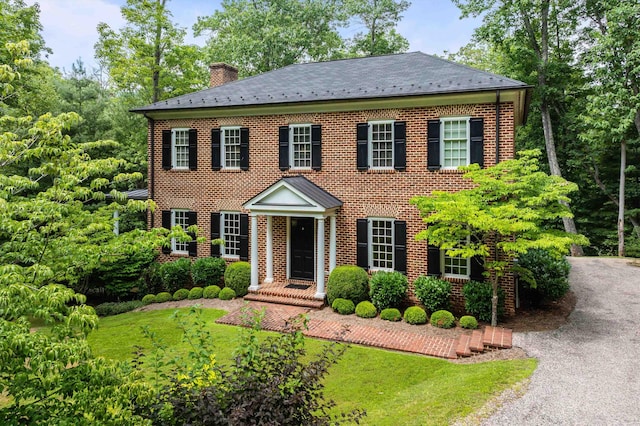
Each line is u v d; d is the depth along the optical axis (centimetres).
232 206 1752
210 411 466
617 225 2794
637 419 695
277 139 1675
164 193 1861
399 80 1565
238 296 1641
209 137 1778
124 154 2714
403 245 1489
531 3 2444
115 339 1241
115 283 1703
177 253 1839
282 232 1694
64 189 613
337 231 1597
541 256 1475
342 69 1838
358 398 863
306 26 3772
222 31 3606
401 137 1486
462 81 1425
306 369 534
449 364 1022
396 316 1341
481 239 1308
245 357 565
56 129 589
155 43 2705
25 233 572
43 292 425
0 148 561
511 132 1352
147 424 437
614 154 2692
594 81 2652
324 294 1513
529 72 2738
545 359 970
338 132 1581
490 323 1295
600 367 920
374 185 1534
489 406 739
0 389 400
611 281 1769
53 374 383
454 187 1426
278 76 1922
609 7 2233
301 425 488
